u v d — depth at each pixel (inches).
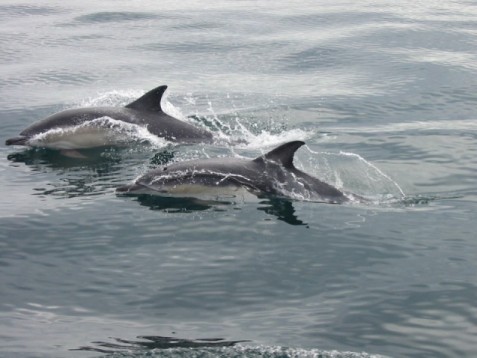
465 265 404.5
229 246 434.6
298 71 987.3
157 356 318.7
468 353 317.1
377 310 355.6
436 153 615.2
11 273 404.2
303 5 1585.9
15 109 792.9
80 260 419.8
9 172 580.1
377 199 513.3
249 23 1357.0
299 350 320.8
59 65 1039.6
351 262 410.6
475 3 1562.5
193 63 1048.2
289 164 518.9
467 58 1025.5
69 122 653.3
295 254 422.0
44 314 358.6
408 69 965.8
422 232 452.8
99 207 497.7
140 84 922.7
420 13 1423.5
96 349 325.1
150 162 601.9
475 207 496.1
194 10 1529.3
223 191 509.0
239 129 711.1
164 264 412.2
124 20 1417.3
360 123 723.4
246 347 324.2
